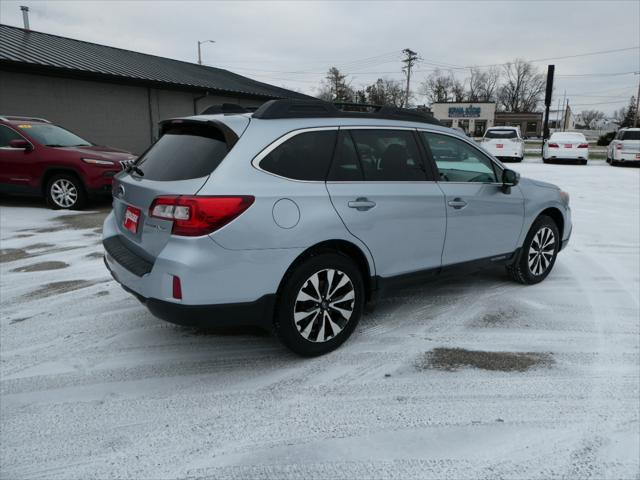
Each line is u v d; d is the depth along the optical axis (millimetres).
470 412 2609
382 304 4195
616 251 6148
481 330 3660
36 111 12320
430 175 3658
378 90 76375
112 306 4066
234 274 2684
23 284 4582
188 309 2621
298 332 3025
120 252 3088
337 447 2318
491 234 4105
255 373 3002
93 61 14875
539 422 2527
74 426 2455
